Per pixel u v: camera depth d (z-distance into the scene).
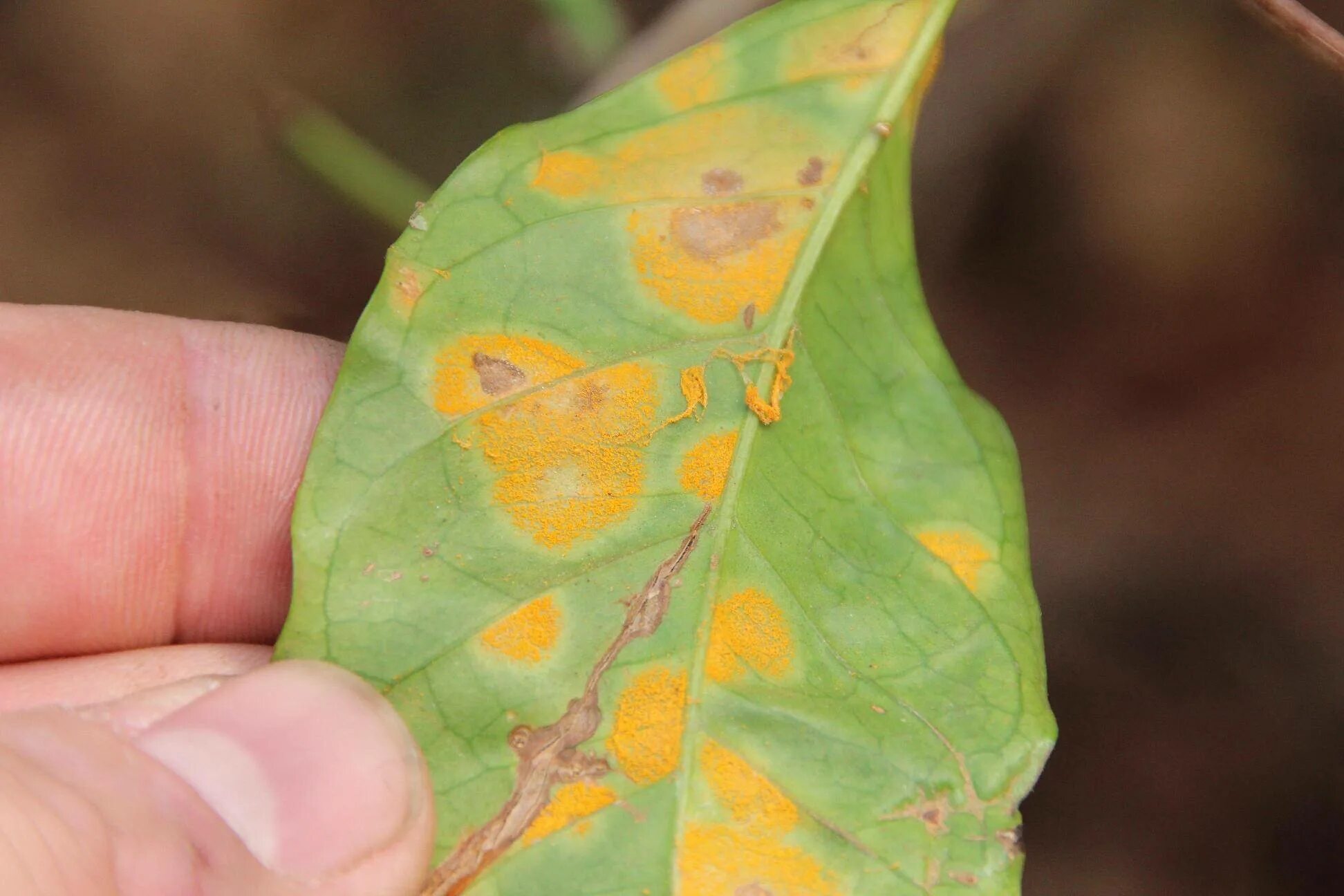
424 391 0.23
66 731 0.22
